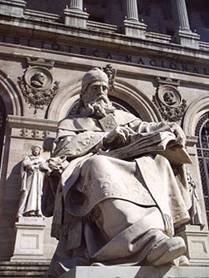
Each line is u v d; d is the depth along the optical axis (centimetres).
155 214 290
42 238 1300
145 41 2166
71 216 338
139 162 327
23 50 1920
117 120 429
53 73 1902
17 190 1519
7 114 1731
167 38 2358
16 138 1648
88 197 315
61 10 2716
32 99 1784
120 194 295
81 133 396
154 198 304
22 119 1691
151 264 262
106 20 2827
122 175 317
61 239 346
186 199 355
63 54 1980
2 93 1795
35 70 1872
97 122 426
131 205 293
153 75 2095
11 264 1184
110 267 252
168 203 321
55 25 2025
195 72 2198
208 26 3091
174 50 2205
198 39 2395
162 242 256
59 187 344
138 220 280
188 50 2238
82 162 348
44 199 388
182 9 2514
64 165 364
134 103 2002
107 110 436
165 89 2067
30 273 1154
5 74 1828
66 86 1880
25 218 1328
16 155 1603
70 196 332
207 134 2056
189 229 1395
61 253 335
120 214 287
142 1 2958
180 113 2017
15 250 1250
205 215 1714
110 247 273
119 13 2827
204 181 1905
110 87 517
